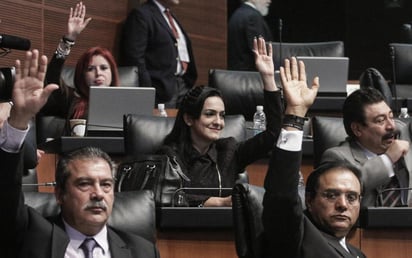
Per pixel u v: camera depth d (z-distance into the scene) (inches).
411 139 366.6
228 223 298.8
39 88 221.6
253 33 590.2
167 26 516.4
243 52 592.7
